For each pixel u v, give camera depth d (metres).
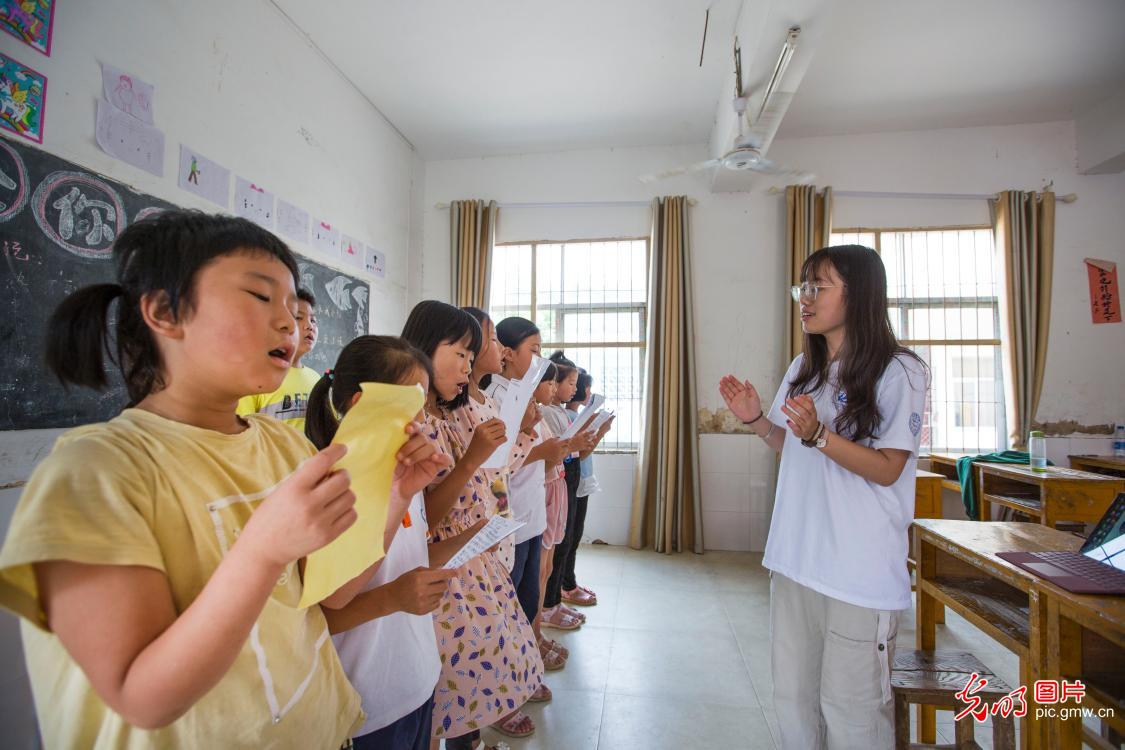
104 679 0.43
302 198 3.05
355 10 2.92
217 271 0.56
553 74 3.52
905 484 1.20
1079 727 1.07
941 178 4.14
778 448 1.47
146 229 0.57
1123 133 3.69
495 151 4.54
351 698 0.76
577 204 4.49
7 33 1.62
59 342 0.58
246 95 2.62
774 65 2.76
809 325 1.30
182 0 2.25
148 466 0.53
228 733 0.56
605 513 4.31
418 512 1.10
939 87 3.62
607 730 1.83
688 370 4.18
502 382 1.99
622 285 4.48
